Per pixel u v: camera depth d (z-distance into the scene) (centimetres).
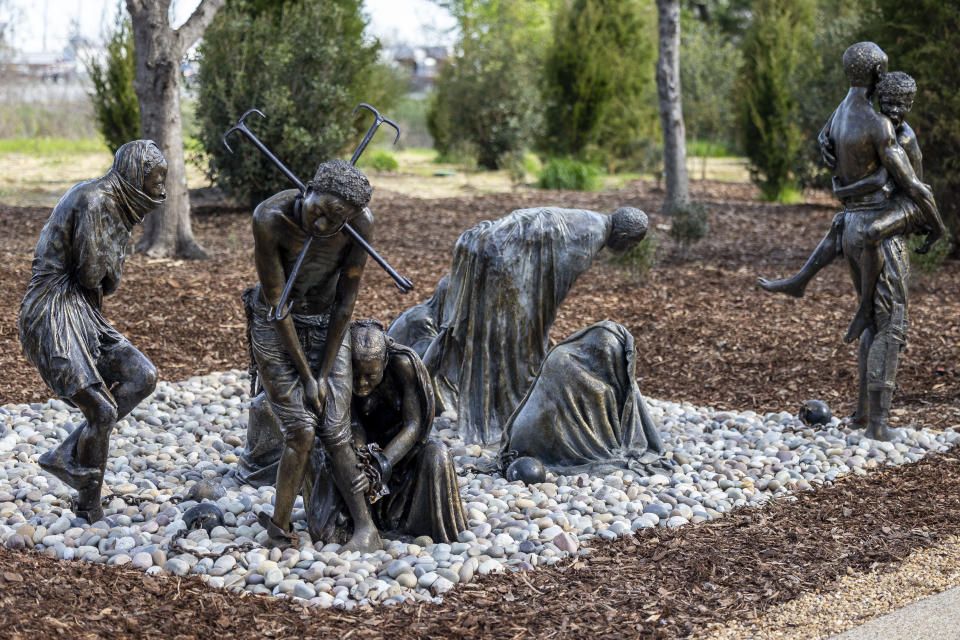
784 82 2044
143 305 1002
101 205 439
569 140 2592
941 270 1249
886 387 626
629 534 469
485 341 612
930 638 366
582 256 610
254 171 1625
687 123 2720
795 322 1001
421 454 457
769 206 2009
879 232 607
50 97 3216
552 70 2558
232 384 764
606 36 2539
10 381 753
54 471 461
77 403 450
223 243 1424
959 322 970
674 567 429
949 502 517
